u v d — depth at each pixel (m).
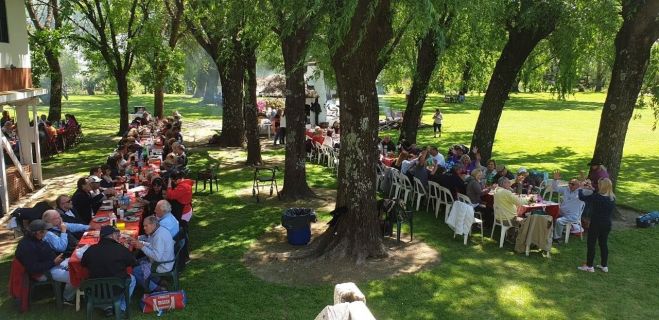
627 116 11.32
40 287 7.35
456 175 10.97
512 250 9.22
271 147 21.16
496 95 13.84
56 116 23.22
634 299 7.27
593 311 6.89
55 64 22.72
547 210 9.66
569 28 12.23
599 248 9.09
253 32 12.39
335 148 16.69
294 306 6.88
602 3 11.57
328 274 7.92
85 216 8.79
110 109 41.03
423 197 12.46
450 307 6.93
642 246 9.52
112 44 21.94
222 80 20.80
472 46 13.80
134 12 21.48
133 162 12.38
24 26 13.18
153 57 22.12
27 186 13.20
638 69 11.02
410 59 16.89
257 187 12.74
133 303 6.91
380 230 8.99
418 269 8.18
